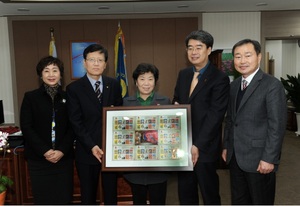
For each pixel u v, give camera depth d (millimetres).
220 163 4281
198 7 5668
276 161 1887
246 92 1997
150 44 6129
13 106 6070
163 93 6234
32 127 2158
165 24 6102
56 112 2162
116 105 2264
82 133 2059
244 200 2143
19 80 6027
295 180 3873
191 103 2076
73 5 5164
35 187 2174
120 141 2037
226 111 2104
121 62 5324
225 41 6184
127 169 1979
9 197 3023
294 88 6168
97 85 2180
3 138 2453
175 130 2020
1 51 5980
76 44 6008
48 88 2184
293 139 6230
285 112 1911
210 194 2072
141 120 2057
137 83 2160
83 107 2107
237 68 2025
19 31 5949
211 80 2029
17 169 3004
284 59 8859
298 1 5402
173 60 6168
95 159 2113
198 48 1999
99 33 6043
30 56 6000
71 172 2260
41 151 2088
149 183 2086
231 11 6094
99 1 4891
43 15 5922
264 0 5258
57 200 2189
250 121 1977
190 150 1979
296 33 6238
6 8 5285
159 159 1986
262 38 6230
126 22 6062
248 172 2000
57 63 2174
